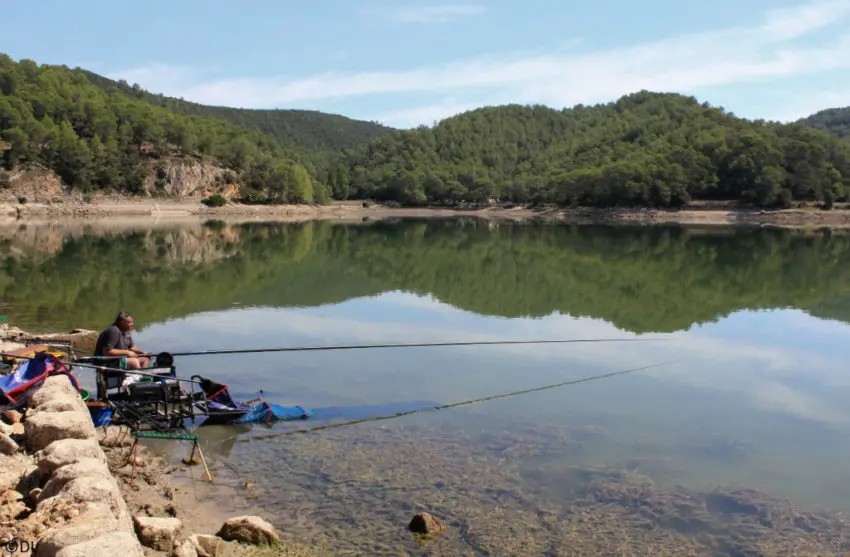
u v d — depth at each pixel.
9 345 12.77
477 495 8.37
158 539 6.39
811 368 15.01
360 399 12.20
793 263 40.75
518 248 51.47
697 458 9.78
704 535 7.57
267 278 29.81
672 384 13.63
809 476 9.23
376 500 8.15
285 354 15.49
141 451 9.46
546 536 7.43
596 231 79.81
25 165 109.81
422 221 108.62
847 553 7.24
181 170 130.38
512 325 19.77
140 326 18.47
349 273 32.25
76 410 8.45
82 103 129.88
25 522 5.56
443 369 14.44
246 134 180.62
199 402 10.95
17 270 30.97
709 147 130.38
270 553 6.81
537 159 193.12
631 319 21.03
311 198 140.62
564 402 12.31
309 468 9.06
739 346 17.22
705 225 96.81
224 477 8.72
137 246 47.62
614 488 8.66
